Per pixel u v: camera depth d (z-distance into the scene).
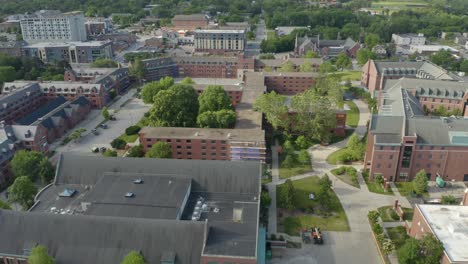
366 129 186.38
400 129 139.38
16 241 90.12
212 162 120.81
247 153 147.38
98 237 89.00
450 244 90.94
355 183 138.00
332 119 169.25
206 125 170.62
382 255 101.56
